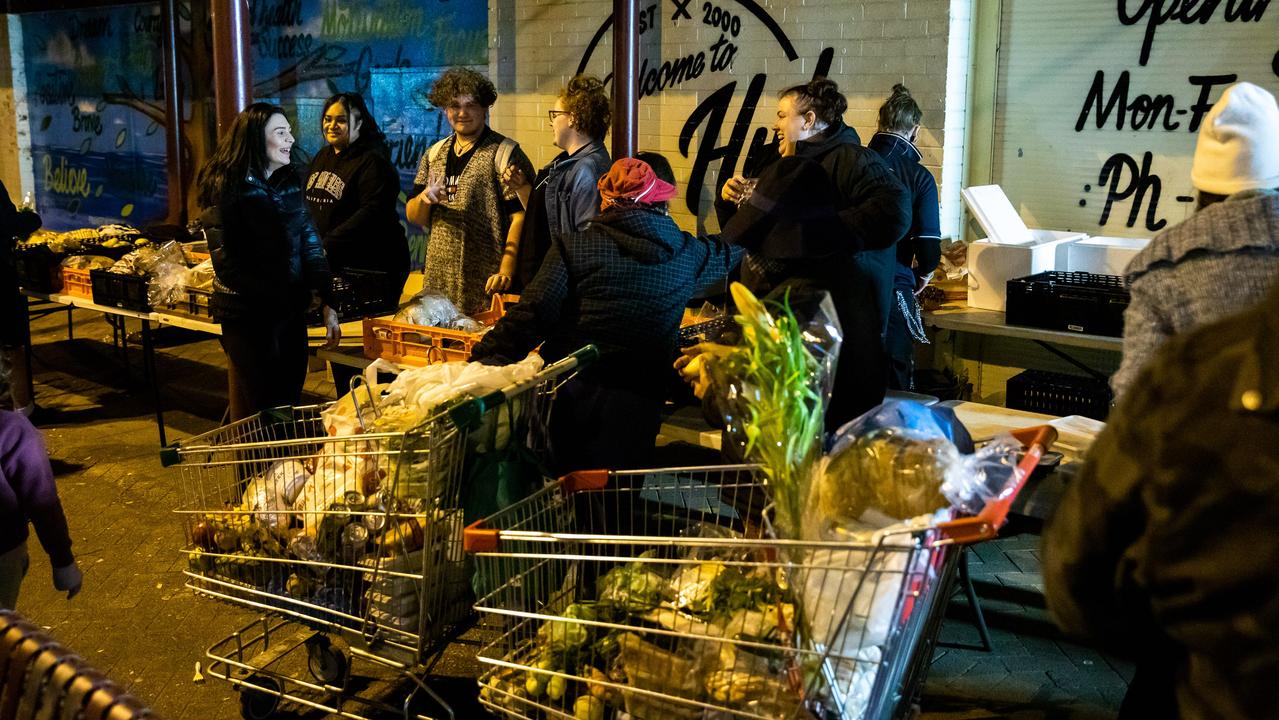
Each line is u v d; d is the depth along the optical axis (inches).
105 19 501.0
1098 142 258.1
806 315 107.0
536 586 126.0
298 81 428.8
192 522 149.2
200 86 456.4
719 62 304.3
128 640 179.6
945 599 107.0
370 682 163.8
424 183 252.8
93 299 275.7
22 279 297.6
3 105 562.6
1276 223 91.0
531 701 115.4
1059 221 267.7
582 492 143.0
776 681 101.3
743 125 302.0
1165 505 58.9
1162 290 94.6
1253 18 231.9
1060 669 161.2
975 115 273.7
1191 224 95.0
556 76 343.3
